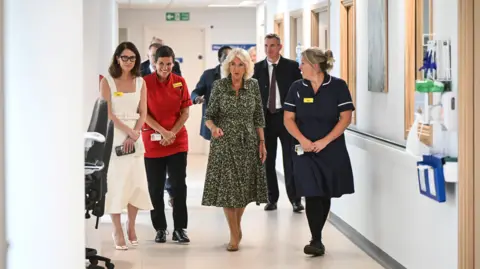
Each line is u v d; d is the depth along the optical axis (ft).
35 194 12.11
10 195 12.04
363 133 22.65
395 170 19.31
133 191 21.52
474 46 15.03
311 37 31.27
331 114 20.42
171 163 22.77
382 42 20.61
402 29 19.06
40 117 12.09
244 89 21.48
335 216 25.80
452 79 15.70
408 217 18.40
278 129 27.37
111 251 21.81
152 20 49.78
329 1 27.20
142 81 21.35
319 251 21.18
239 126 21.38
